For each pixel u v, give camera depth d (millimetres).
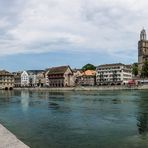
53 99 108438
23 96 140250
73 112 59250
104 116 51406
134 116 50875
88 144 29547
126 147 28219
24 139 32188
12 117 52094
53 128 39125
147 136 33031
